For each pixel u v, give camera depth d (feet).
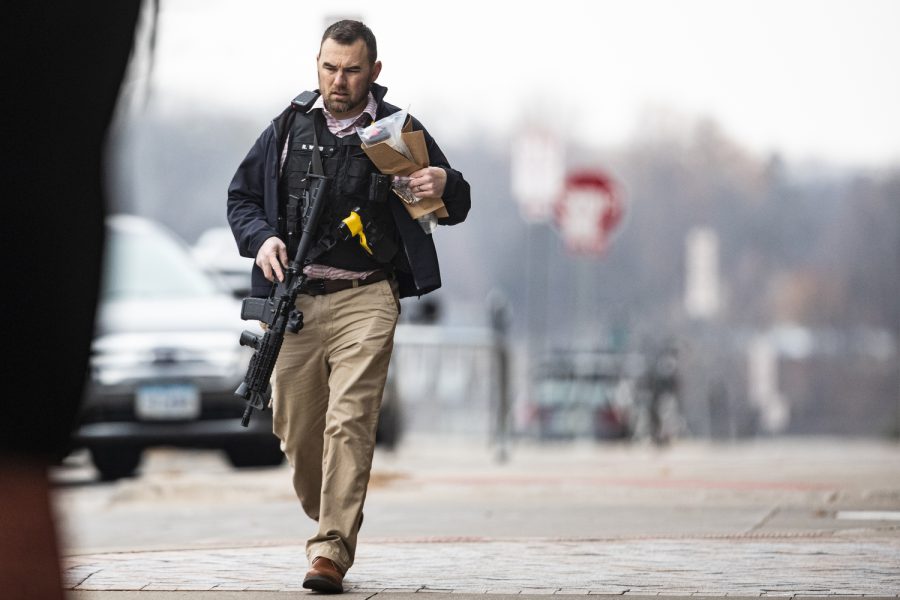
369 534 65.36
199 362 106.01
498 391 143.95
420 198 45.68
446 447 147.74
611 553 56.08
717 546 58.18
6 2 15.51
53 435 16.05
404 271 47.34
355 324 46.44
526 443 198.70
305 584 45.06
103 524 74.90
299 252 45.88
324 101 46.42
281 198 46.73
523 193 217.56
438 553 56.49
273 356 45.55
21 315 15.81
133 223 119.14
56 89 15.80
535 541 60.70
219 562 54.34
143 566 53.01
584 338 287.07
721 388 268.62
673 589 46.06
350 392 46.01
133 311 108.47
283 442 48.21
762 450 193.06
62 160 15.94
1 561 15.66
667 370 189.67
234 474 104.01
